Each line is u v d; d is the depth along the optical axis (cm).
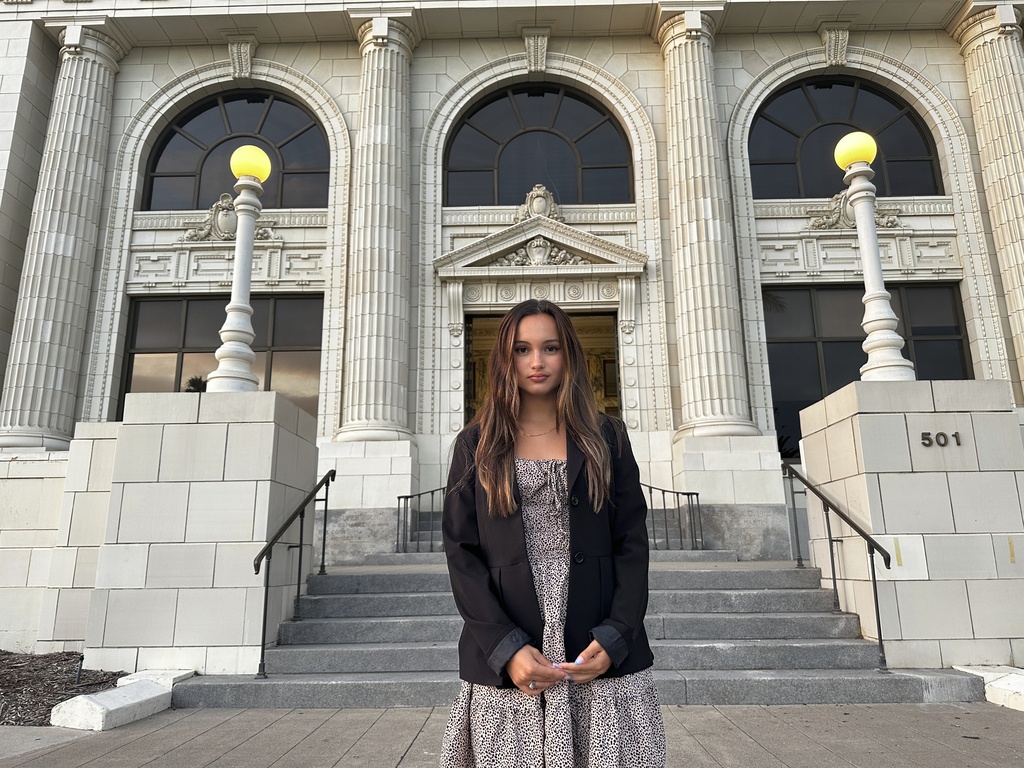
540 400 200
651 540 1084
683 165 1308
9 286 1291
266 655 579
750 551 1079
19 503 866
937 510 596
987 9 1374
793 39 1452
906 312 1333
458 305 1302
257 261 1348
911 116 1446
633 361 1277
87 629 597
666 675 536
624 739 172
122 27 1409
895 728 451
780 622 607
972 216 1346
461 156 1431
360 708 527
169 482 626
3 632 821
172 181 1438
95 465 754
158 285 1341
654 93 1419
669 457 1224
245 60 1440
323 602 662
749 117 1408
